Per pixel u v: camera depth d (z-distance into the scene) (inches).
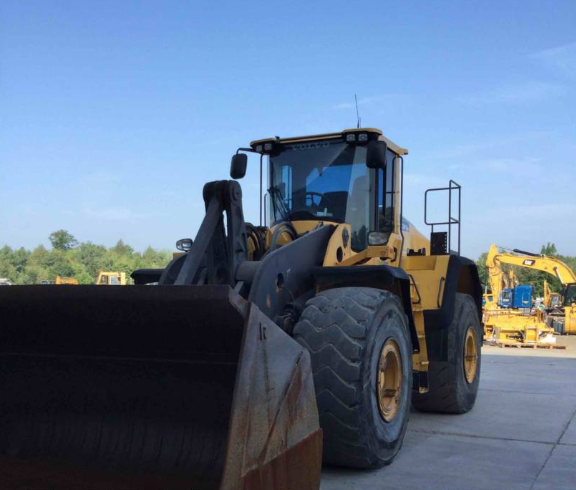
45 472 142.8
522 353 602.5
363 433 169.3
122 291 123.8
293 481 126.7
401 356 196.1
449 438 224.7
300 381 131.8
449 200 280.1
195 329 131.2
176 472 140.6
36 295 132.4
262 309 173.2
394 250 234.8
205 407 142.8
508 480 174.6
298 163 242.1
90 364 150.1
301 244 195.3
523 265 927.7
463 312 272.1
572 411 275.4
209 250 184.4
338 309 176.1
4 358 155.6
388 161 240.1
